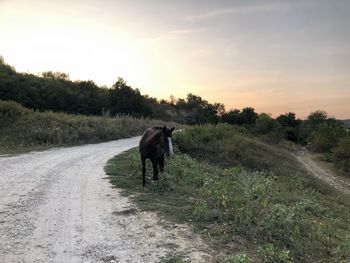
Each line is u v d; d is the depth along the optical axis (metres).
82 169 16.36
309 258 7.17
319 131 61.12
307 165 42.28
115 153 23.28
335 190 27.69
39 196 11.22
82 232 8.20
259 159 32.03
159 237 7.85
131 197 11.09
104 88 95.19
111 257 6.91
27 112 33.94
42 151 23.48
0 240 7.67
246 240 7.63
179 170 13.66
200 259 6.79
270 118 73.56
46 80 81.75
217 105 109.94
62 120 33.25
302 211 10.98
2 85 60.59
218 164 28.47
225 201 9.31
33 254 7.02
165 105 119.94
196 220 8.81
